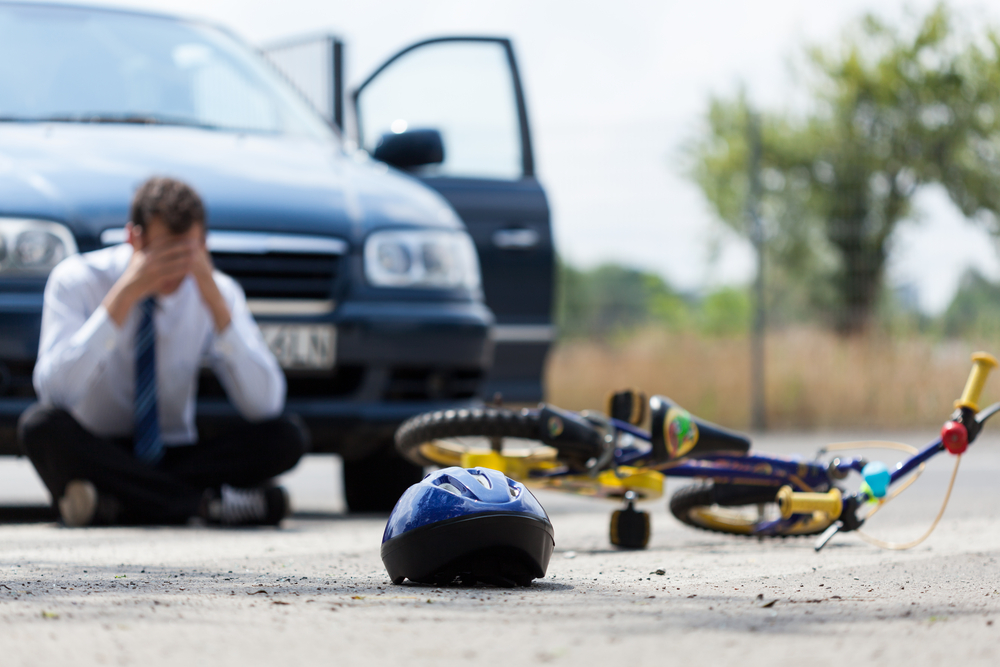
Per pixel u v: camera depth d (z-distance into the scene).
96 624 2.87
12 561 4.61
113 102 8.73
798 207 34.59
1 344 7.06
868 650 2.54
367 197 8.16
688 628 2.81
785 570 4.29
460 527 3.57
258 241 7.56
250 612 3.08
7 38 8.95
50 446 6.54
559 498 9.77
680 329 24.02
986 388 21.19
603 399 22.88
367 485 8.52
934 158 32.06
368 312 7.73
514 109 10.91
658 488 5.36
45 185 7.43
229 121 9.04
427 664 2.38
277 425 6.99
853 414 21.34
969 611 3.15
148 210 6.81
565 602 3.29
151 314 6.90
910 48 33.16
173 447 6.94
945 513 7.39
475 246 9.98
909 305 23.78
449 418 5.32
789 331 23.12
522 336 10.07
